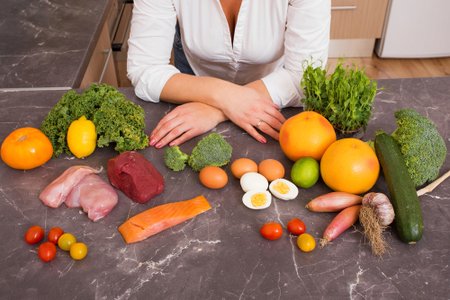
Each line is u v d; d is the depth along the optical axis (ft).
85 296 2.63
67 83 4.39
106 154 3.56
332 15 9.45
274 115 3.82
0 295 2.64
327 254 2.84
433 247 2.86
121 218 3.08
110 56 6.51
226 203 3.18
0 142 3.63
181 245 2.90
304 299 2.60
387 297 2.60
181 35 4.97
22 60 4.75
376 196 2.89
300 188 3.27
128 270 2.76
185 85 4.00
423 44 9.80
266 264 2.79
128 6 7.48
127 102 3.57
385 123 3.78
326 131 3.25
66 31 5.25
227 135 3.77
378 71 9.80
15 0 5.86
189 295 2.63
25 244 2.92
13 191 3.26
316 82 3.43
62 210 3.14
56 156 3.53
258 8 4.31
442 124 3.76
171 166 3.37
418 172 3.10
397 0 9.13
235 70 5.06
